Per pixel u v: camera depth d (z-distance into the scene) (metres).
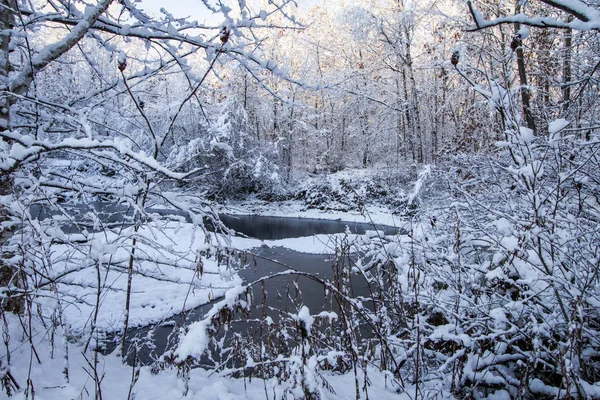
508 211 3.78
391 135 20.53
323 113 22.98
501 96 2.93
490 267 2.99
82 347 3.35
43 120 4.09
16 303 3.20
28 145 2.50
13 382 2.18
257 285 7.89
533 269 2.79
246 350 2.94
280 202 21.23
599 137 3.69
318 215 19.44
